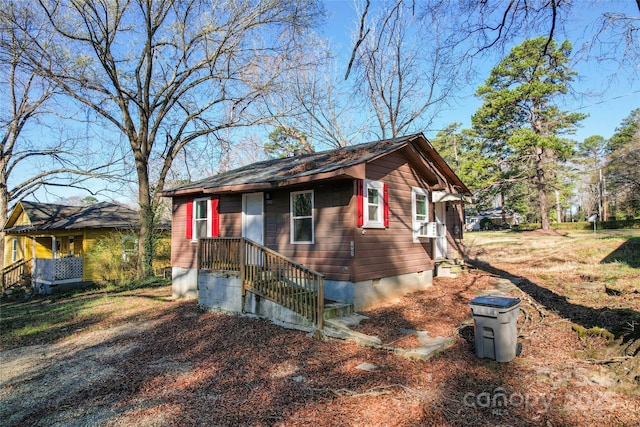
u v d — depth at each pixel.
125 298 13.83
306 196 9.86
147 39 17.72
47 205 24.08
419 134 10.61
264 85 19.83
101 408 4.79
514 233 30.16
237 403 4.68
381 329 7.23
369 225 9.14
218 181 11.98
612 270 12.30
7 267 22.48
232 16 17.80
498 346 5.51
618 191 35.69
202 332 8.06
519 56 21.88
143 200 18.73
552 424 3.89
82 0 15.45
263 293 8.66
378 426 3.95
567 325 7.08
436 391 4.69
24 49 15.68
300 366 5.80
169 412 4.57
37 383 5.84
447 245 15.27
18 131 21.52
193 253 12.65
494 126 26.38
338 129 25.11
